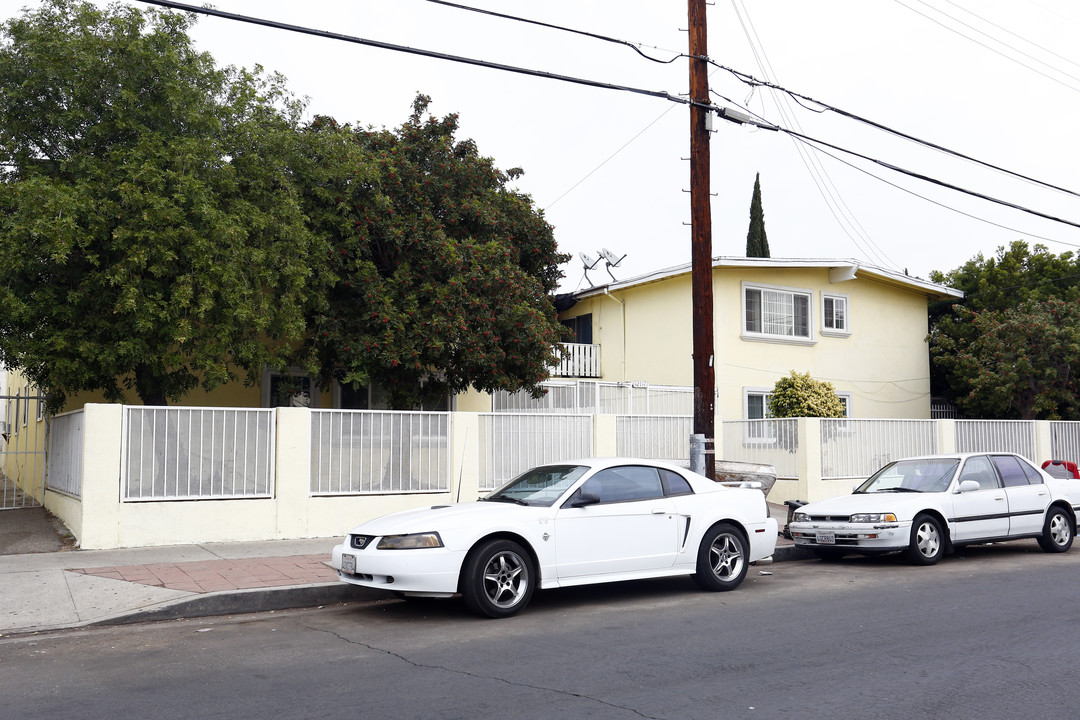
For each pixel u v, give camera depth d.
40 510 15.16
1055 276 25.50
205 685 5.97
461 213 16.52
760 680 5.97
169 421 11.83
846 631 7.51
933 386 26.30
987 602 8.83
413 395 16.38
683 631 7.57
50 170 12.72
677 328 22.00
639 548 9.05
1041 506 12.80
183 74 13.26
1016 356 22.34
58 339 12.13
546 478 9.38
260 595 8.88
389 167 15.79
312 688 5.86
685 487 9.69
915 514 11.53
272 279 13.26
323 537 12.71
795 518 12.36
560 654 6.76
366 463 13.29
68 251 11.46
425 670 6.31
